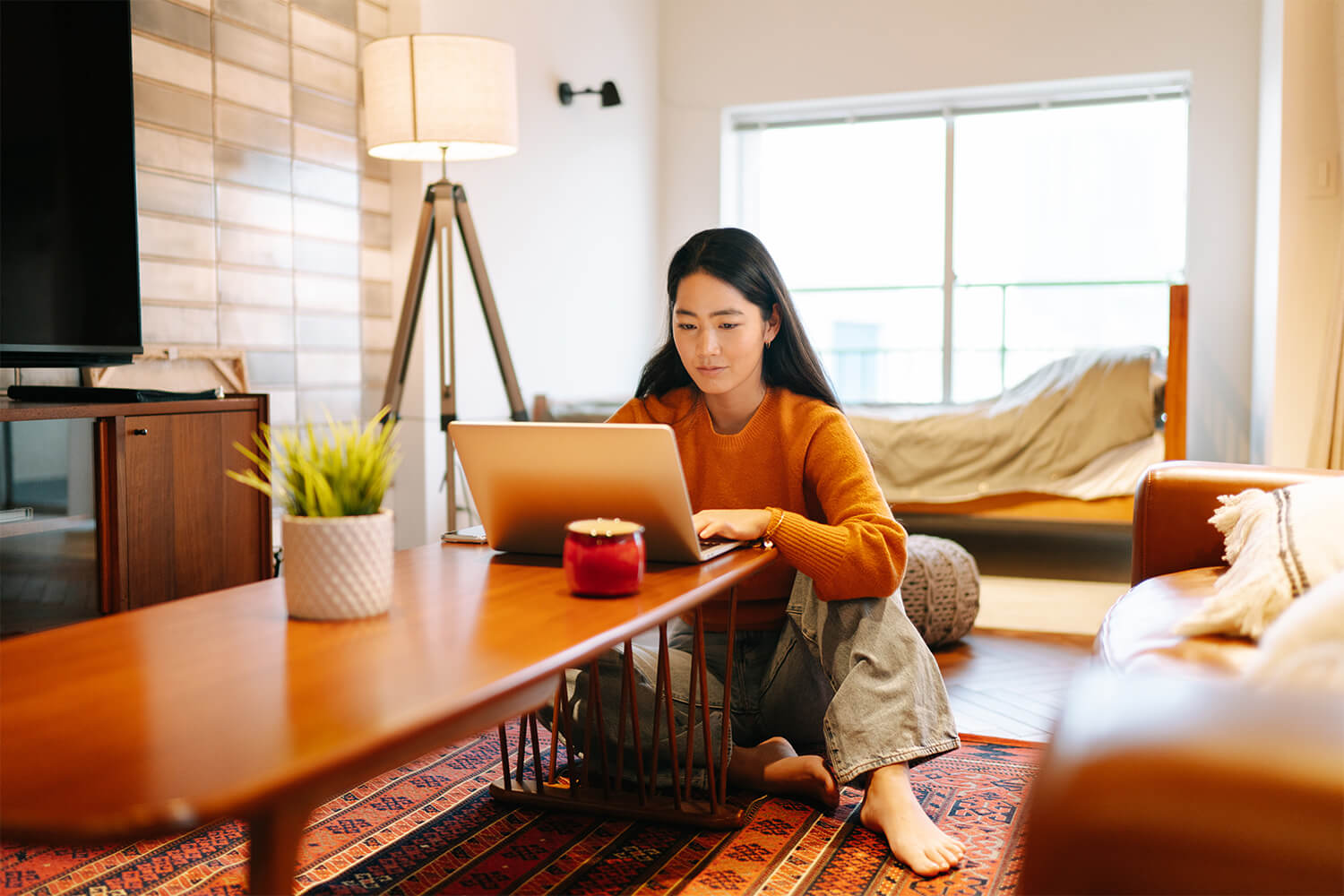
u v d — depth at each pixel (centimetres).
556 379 468
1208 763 40
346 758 67
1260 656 74
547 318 459
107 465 216
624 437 127
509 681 83
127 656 91
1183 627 132
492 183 414
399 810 165
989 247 552
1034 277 546
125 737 70
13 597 198
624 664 161
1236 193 477
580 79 483
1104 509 360
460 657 90
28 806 59
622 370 535
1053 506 365
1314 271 356
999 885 137
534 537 142
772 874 141
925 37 525
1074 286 539
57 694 79
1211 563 179
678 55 571
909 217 564
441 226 318
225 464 246
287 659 89
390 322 367
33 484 202
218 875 140
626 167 534
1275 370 364
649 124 560
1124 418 361
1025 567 399
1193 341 485
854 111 564
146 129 270
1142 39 490
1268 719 41
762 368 173
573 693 169
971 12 516
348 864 145
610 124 514
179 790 61
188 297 284
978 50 516
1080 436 364
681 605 113
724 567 133
